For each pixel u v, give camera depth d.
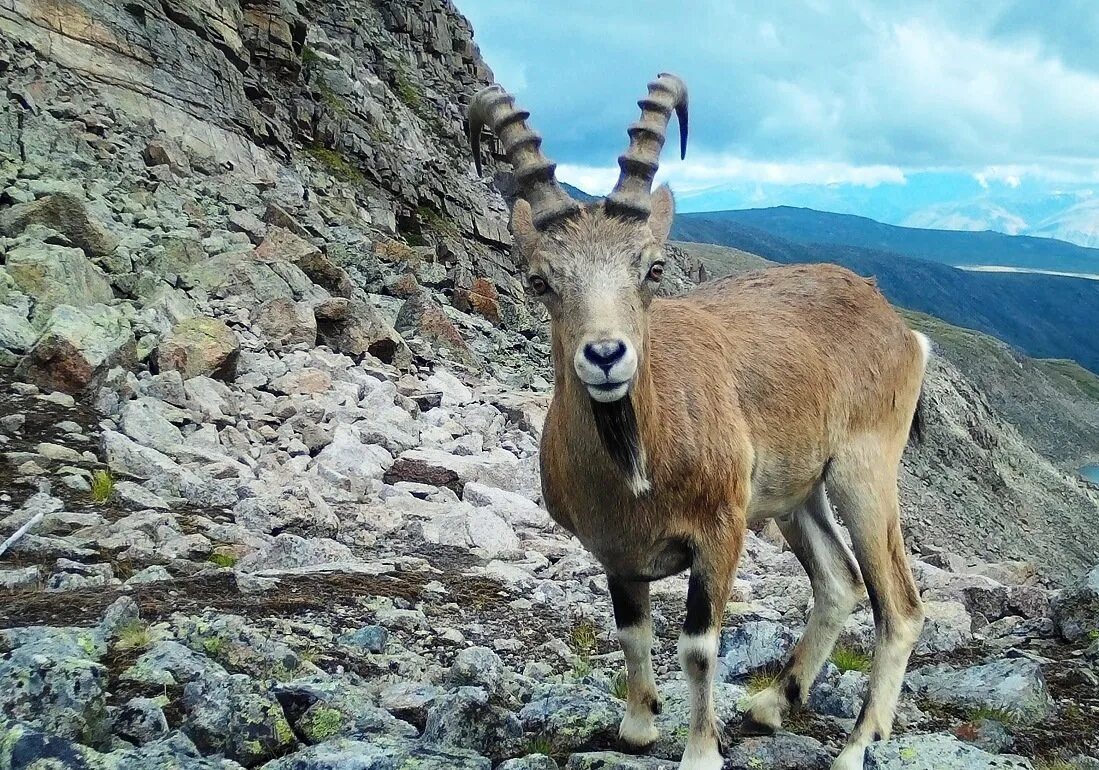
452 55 63.78
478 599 9.34
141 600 7.65
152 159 27.02
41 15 28.69
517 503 13.16
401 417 15.97
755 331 6.54
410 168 46.56
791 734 6.16
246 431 14.04
